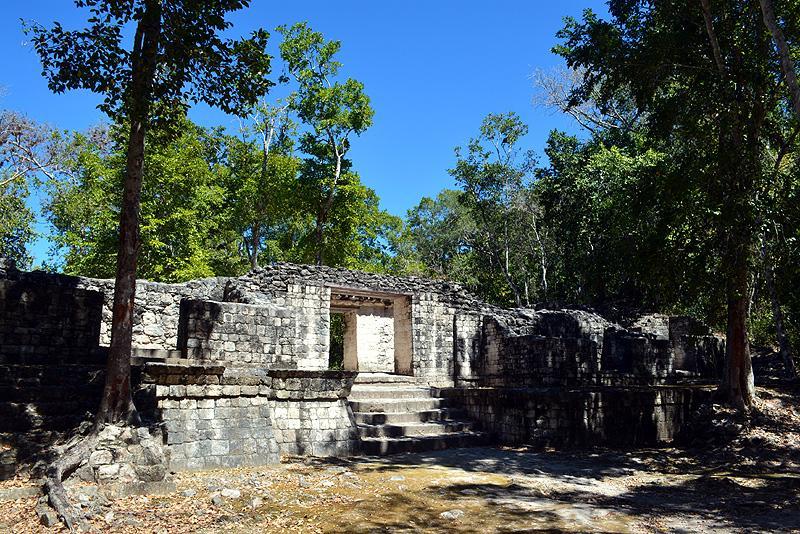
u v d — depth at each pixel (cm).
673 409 1430
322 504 713
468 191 3158
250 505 695
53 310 1176
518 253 3600
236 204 2886
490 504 742
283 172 2775
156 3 864
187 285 1634
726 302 1351
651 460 1130
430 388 1547
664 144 2019
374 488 812
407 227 4578
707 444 1227
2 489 678
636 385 1902
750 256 1218
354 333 2284
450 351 1914
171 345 1566
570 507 737
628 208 1823
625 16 1385
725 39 1295
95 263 2219
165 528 596
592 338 2042
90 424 827
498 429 1366
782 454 1108
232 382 1017
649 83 1362
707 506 759
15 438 805
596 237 2439
